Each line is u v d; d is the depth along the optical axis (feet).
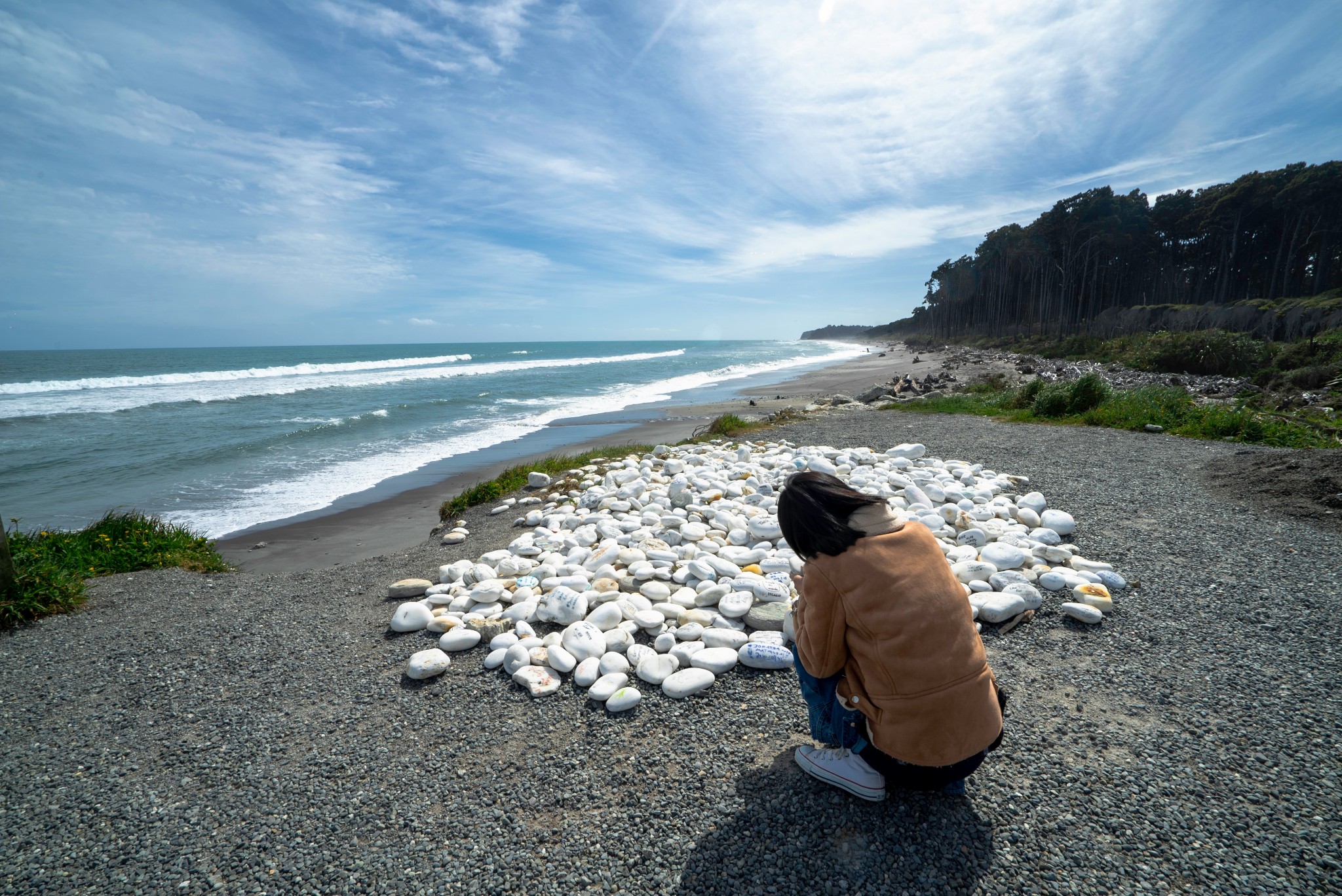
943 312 337.11
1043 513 16.12
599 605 11.84
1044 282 223.30
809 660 6.15
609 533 16.93
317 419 59.00
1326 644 9.66
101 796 7.72
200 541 20.81
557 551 16.15
